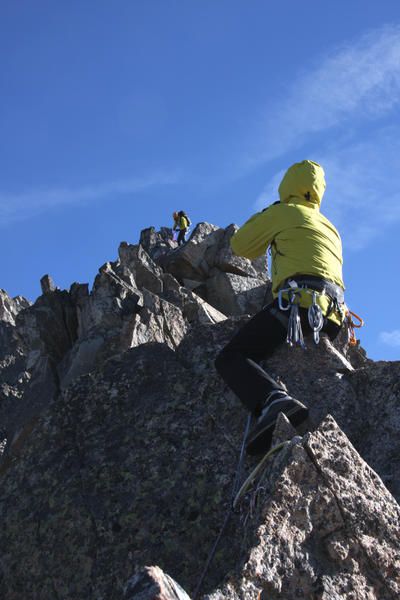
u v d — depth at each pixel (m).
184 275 20.41
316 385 6.66
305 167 7.20
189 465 6.27
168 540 5.83
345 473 5.02
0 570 5.95
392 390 6.53
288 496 4.88
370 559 4.72
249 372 6.36
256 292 19.67
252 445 6.09
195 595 5.37
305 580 4.57
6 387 16.52
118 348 11.07
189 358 7.21
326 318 6.57
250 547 4.65
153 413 6.73
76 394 7.01
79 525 6.05
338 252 6.85
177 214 25.05
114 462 6.41
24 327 16.92
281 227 6.81
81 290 16.08
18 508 6.28
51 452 6.63
